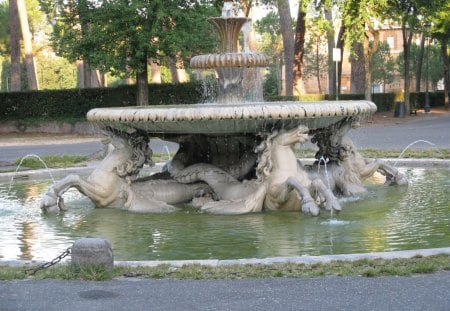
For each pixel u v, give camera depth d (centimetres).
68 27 3222
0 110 3459
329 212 980
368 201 1105
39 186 1411
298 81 3625
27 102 3453
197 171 1135
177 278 615
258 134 1065
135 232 900
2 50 5712
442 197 1130
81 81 4694
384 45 6775
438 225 891
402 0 3353
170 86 3341
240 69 1252
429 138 2317
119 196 1095
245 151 1165
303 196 985
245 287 582
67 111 3431
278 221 945
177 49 2920
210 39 2984
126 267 652
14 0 3788
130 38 2934
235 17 1273
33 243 844
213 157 1180
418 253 675
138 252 779
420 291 556
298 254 742
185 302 545
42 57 7369
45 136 3175
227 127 1049
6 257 766
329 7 3061
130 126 1084
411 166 1583
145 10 2867
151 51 2972
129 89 3397
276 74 6481
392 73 7412
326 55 6669
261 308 526
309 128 1088
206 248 792
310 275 612
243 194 1063
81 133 3278
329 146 1195
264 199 1031
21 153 2247
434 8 3306
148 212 1055
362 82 4025
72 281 612
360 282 586
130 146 1107
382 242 794
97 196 1088
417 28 3478
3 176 1495
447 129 2731
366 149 1911
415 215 967
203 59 1220
